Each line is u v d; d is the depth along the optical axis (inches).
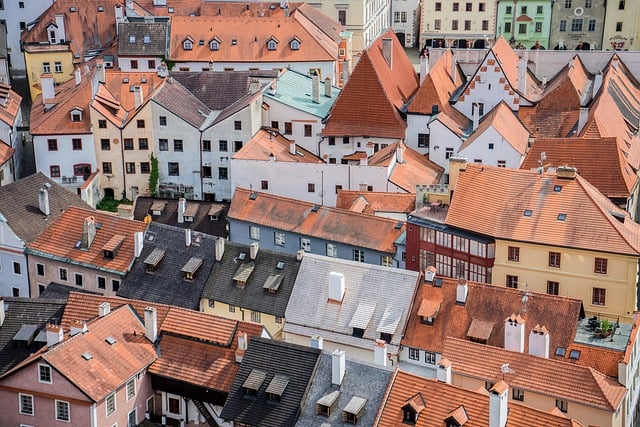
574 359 3895.2
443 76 6481.3
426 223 4726.9
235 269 4717.0
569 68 6451.8
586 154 5221.5
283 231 5167.3
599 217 4441.4
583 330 4092.0
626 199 5034.5
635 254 4284.0
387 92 6245.1
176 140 6092.5
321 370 3816.4
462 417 3476.9
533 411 3400.6
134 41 7244.1
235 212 5354.3
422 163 5944.9
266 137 6102.4
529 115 6190.9
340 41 7859.3
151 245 4950.8
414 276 4352.9
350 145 6250.0
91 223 5073.8
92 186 6028.5
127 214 5511.8
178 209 5511.8
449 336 4109.3
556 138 5511.8
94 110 6033.5
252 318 4603.8
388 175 5585.6
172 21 7337.6
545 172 4734.3
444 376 3698.3
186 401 4111.7
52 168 6097.4
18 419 3961.6
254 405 3826.3
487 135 5718.5
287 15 7785.4
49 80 6274.6
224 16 7746.1
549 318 4060.0
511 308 4128.9
